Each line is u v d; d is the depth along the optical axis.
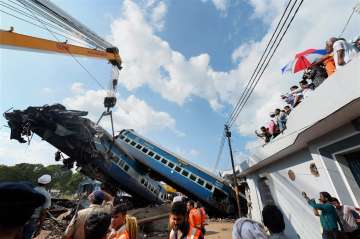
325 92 4.95
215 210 19.67
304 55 6.38
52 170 60.84
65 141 10.30
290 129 6.94
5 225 1.20
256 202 12.30
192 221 3.81
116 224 3.12
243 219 2.35
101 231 2.21
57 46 8.89
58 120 9.74
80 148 10.86
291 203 8.34
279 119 8.18
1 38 6.71
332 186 5.72
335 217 4.70
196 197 19.70
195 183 19.30
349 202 5.21
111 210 3.22
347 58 4.68
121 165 17.11
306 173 7.21
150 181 21.89
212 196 18.64
